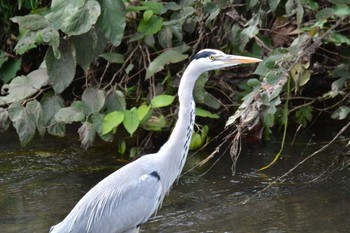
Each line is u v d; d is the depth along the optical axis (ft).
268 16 43.19
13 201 37.45
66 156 43.98
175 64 46.47
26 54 52.44
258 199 37.06
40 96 46.24
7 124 39.91
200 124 45.91
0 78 51.21
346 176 39.42
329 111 47.47
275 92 32.14
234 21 41.55
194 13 42.01
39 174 41.27
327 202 36.22
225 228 33.63
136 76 48.24
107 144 45.75
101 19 37.09
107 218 30.04
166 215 35.50
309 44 35.47
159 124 41.83
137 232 31.04
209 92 46.34
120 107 40.60
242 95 43.32
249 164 41.73
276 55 34.50
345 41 35.63
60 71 38.50
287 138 45.42
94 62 43.32
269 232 32.86
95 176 40.73
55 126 40.24
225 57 30.22
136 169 30.83
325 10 35.35
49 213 35.68
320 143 44.24
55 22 36.40
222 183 39.37
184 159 31.50
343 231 32.63
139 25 41.52
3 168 42.29
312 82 47.65
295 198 36.94
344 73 38.60
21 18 37.83
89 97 40.14
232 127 43.47
